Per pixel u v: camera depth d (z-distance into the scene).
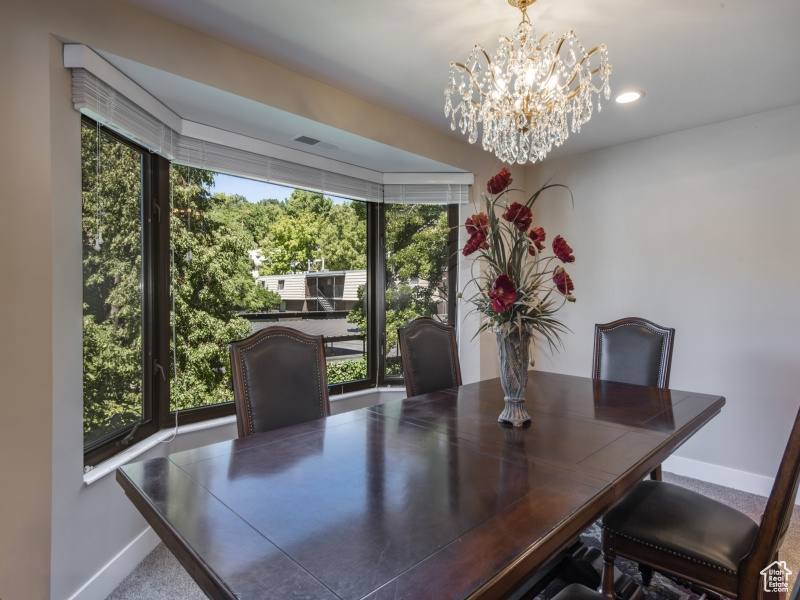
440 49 2.05
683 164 3.05
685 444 3.04
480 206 3.42
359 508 1.01
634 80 2.32
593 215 3.49
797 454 1.15
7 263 1.43
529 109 1.94
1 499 1.40
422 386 2.36
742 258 2.82
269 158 2.68
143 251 2.18
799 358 2.63
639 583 1.91
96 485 1.77
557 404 1.96
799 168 2.62
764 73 2.24
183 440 2.34
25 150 1.48
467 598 0.72
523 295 1.58
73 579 1.65
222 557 0.82
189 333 2.42
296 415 1.86
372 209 3.40
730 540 1.36
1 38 1.42
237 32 1.91
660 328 2.50
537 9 1.73
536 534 0.90
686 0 1.67
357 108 2.56
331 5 1.72
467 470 1.23
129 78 1.86
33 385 1.50
